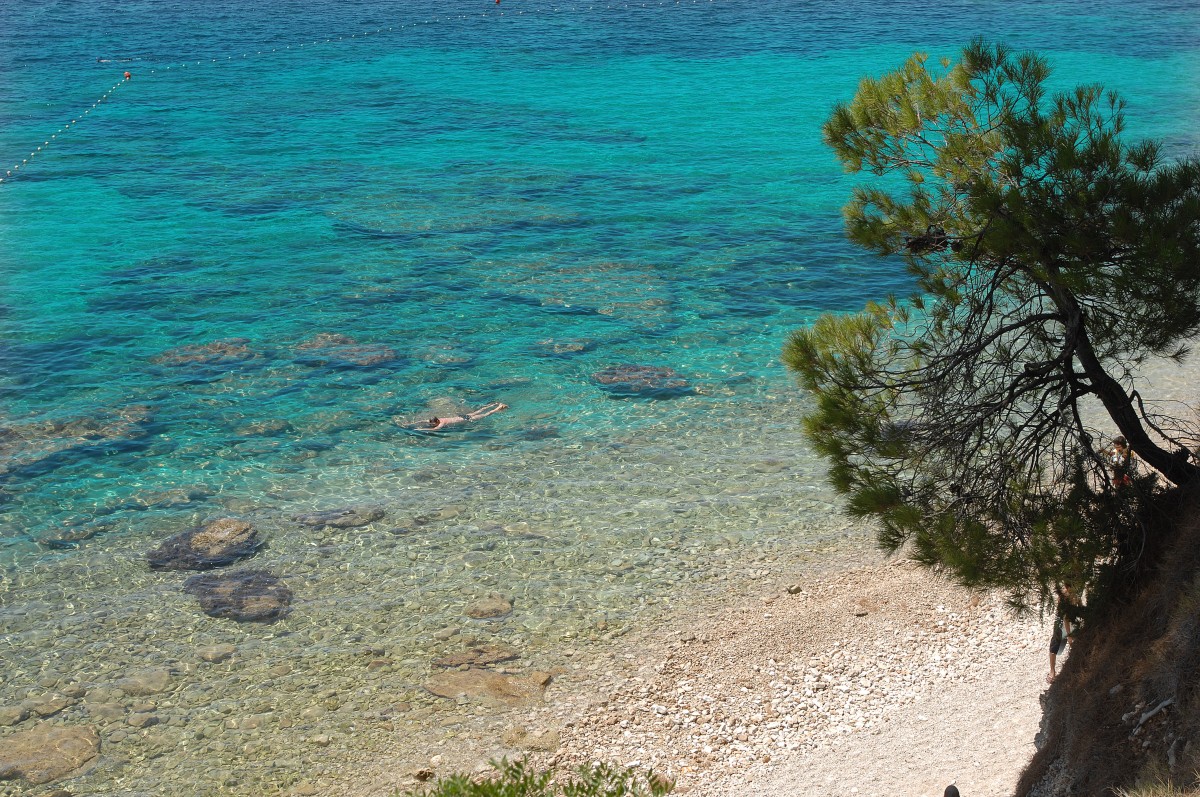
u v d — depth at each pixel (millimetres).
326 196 44219
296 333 30359
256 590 18406
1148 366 26766
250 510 21109
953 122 11750
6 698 15477
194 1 110750
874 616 17594
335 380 27359
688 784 13844
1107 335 10961
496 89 66000
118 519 20625
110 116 58281
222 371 27750
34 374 27141
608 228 40469
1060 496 11227
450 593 18453
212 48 80312
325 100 62875
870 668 16203
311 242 38531
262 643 16969
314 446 23891
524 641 17203
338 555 19578
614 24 90500
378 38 84938
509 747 14719
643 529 20562
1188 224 9797
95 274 34812
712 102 61844
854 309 32562
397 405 26047
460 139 54000
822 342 11812
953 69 11930
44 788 13844
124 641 16906
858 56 73938
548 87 66625
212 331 30328
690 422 25281
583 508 21344
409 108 60875
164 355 28625
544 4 104250
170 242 38250
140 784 13938
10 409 25125
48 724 14984
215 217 41281
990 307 11453
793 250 38125
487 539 20188
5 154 49969
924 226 11859
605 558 19578
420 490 22031
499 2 106125
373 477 22562
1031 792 11562
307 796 13766
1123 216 9781
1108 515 11297
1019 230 10250
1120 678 11289
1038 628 16672
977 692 15188
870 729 14703
